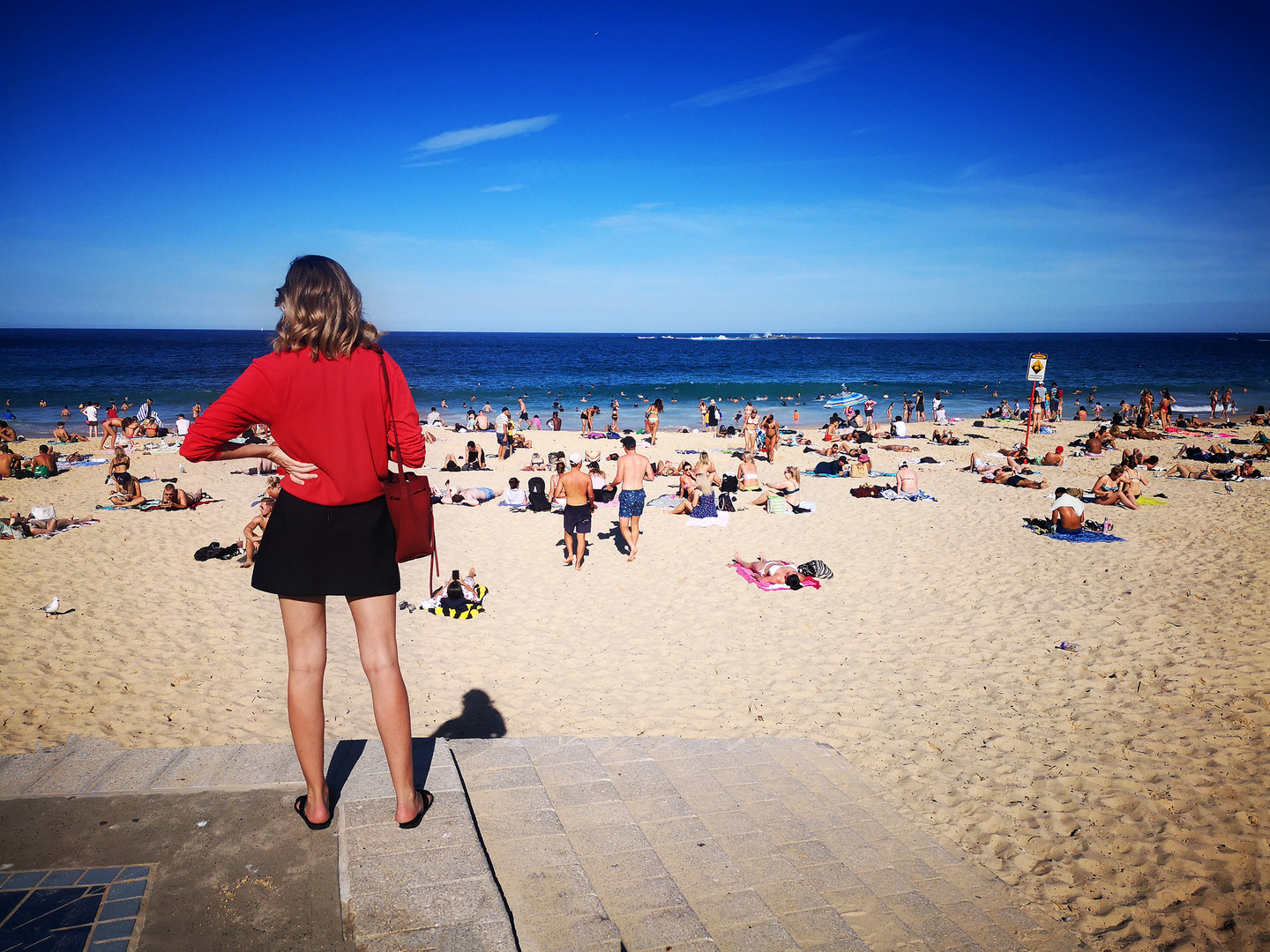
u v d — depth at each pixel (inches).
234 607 365.1
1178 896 155.3
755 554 481.4
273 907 78.5
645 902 99.6
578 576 434.0
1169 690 264.5
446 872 83.8
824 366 3501.5
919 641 326.6
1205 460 864.9
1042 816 188.9
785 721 252.4
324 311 76.1
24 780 99.2
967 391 2100.1
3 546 478.6
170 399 1686.8
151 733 236.8
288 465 80.7
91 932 73.7
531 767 116.9
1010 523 555.8
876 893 142.3
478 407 1737.2
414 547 85.4
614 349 5787.4
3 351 4367.6
